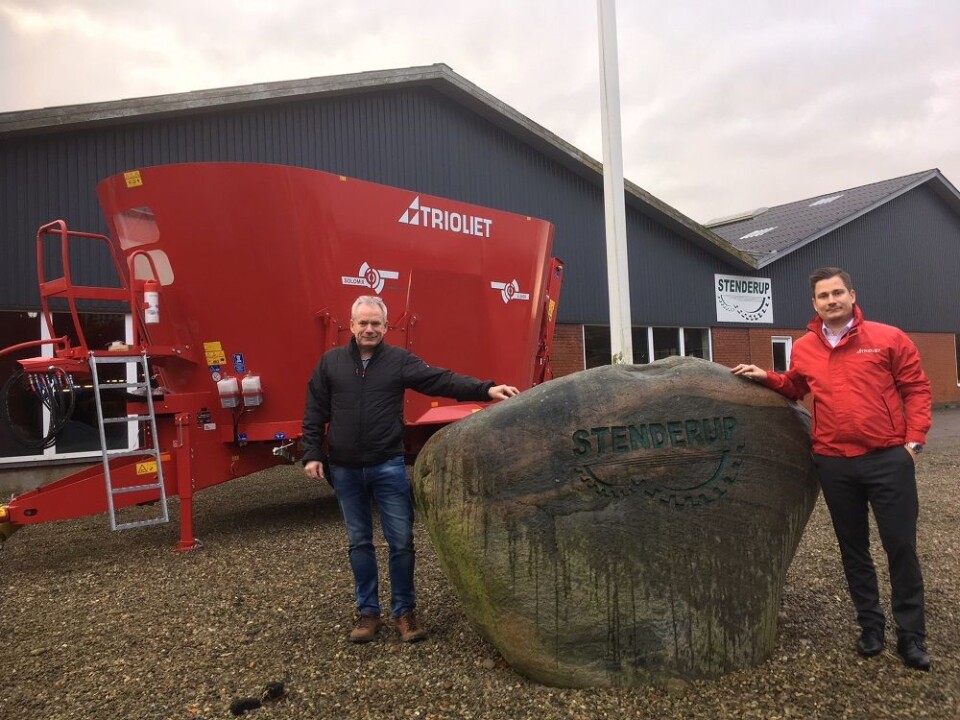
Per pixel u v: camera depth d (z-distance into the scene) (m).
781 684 2.96
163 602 4.32
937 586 4.25
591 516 2.94
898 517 3.08
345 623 3.80
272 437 5.87
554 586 2.92
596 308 14.61
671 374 3.16
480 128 13.12
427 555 5.09
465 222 7.01
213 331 5.71
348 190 6.07
